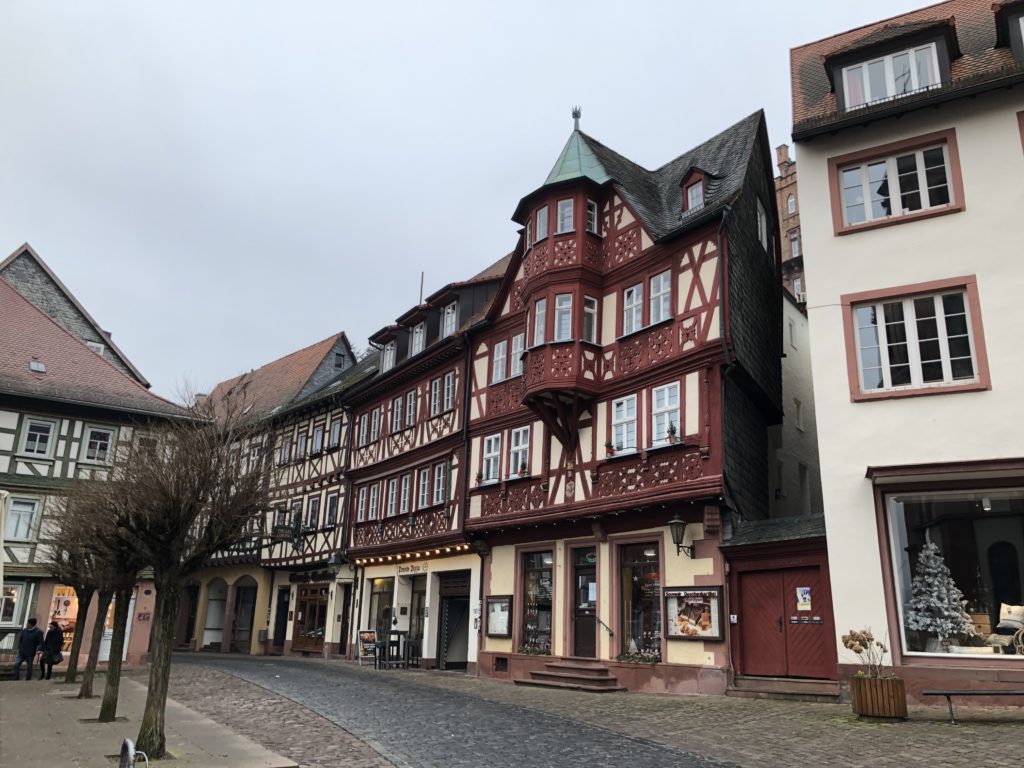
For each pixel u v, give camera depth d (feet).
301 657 95.40
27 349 88.89
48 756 29.76
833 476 42.42
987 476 38.58
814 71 54.34
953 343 41.60
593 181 62.08
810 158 47.37
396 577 82.07
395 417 88.43
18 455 82.53
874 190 45.50
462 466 72.74
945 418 40.52
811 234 46.26
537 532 62.80
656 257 57.36
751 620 46.98
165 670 30.71
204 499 34.30
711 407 50.65
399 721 37.40
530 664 60.34
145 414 88.84
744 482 52.49
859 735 30.89
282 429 112.98
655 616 52.75
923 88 45.52
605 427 58.18
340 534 94.12
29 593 79.46
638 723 36.42
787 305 74.02
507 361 70.38
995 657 37.09
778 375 62.23
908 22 54.03
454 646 73.97
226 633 112.37
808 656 43.83
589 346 59.31
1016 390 39.29
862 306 44.21
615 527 56.13
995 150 42.37
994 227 41.55
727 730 33.55
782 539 45.03
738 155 60.03
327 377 119.96
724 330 50.57
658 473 52.90
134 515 32.37
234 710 41.98
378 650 73.46
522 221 68.08
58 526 63.82
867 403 42.47
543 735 33.32
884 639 39.50
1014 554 37.73
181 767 27.22
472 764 27.66
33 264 105.19
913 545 40.06
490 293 80.02
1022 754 26.20
